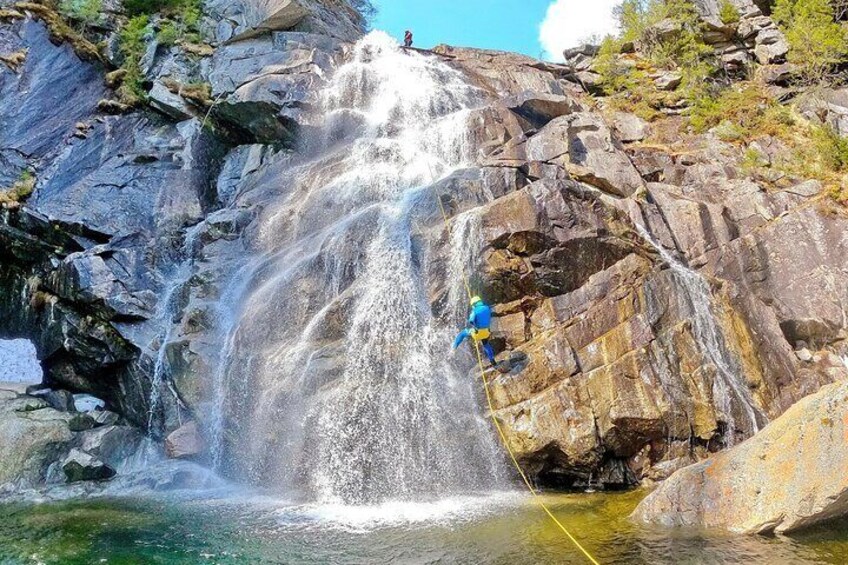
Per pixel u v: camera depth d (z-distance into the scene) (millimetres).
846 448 7559
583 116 18141
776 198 16734
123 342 13961
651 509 8656
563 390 10898
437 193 14000
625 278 12352
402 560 7512
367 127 19172
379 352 11938
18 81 19422
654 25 25391
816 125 19859
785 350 12867
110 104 19703
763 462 8141
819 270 15047
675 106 22781
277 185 17375
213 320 13758
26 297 16188
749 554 7141
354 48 22031
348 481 10562
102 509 9961
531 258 12547
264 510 9836
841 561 6844
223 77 20219
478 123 18391
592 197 13617
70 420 12773
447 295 12555
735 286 13297
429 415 11289
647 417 10703
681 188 17688
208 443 12195
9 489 11031
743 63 24203
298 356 12109
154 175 18031
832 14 22812
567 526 8539
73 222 16234
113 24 21859
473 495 10500
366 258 13359
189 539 8445
